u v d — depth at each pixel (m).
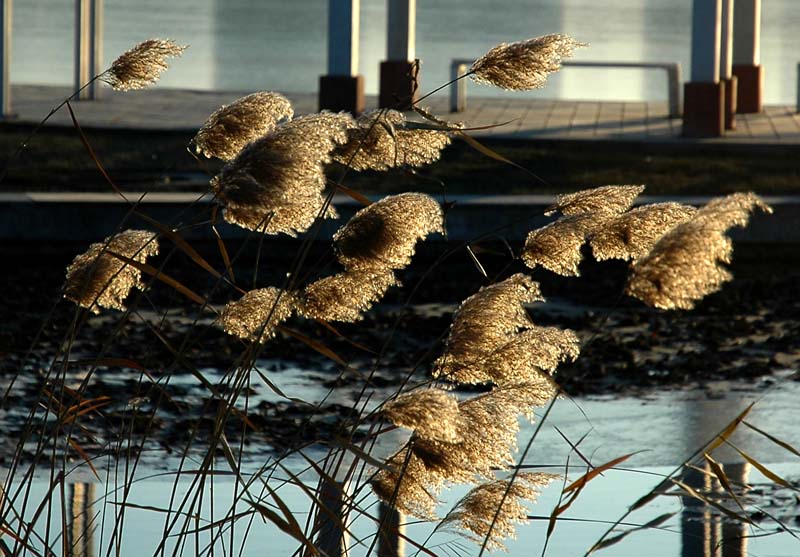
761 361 12.09
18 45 49.47
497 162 22.66
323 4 89.69
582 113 29.83
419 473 4.33
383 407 3.90
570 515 7.19
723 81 26.75
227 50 50.91
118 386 10.63
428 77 40.97
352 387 11.02
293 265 4.41
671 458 8.71
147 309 13.96
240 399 10.42
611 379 11.33
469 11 77.56
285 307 4.49
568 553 6.48
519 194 20.41
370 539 6.57
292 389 10.88
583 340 12.77
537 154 23.31
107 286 4.61
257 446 9.03
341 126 4.09
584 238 4.31
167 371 4.66
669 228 4.24
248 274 16.03
